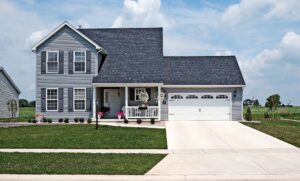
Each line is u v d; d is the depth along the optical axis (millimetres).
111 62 31750
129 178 10930
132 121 29141
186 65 32938
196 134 21953
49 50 30469
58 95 30375
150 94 31406
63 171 11633
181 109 31094
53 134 21375
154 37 33969
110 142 18312
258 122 29109
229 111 31000
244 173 11641
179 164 13070
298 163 13336
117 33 34531
